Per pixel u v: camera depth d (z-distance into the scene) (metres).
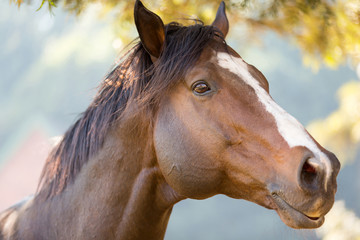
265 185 2.88
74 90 55.25
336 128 9.98
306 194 2.71
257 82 3.05
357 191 32.22
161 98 3.13
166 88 3.11
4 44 65.00
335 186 2.73
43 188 3.48
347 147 10.05
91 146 3.31
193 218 51.44
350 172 33.34
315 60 6.71
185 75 3.07
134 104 3.20
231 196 3.18
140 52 3.25
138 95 3.17
